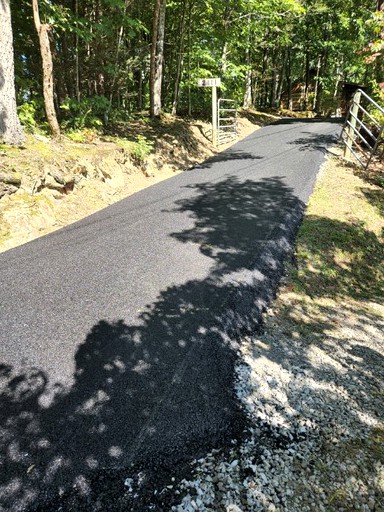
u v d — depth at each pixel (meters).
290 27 16.02
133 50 9.00
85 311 2.64
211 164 7.38
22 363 2.13
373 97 8.63
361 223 4.57
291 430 1.78
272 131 11.16
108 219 4.45
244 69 11.29
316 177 6.06
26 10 5.89
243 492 1.46
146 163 6.36
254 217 4.47
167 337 2.40
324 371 2.23
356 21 12.51
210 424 1.79
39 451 1.61
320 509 1.40
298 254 3.81
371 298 3.38
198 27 10.50
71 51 6.88
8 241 3.64
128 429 1.74
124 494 1.45
